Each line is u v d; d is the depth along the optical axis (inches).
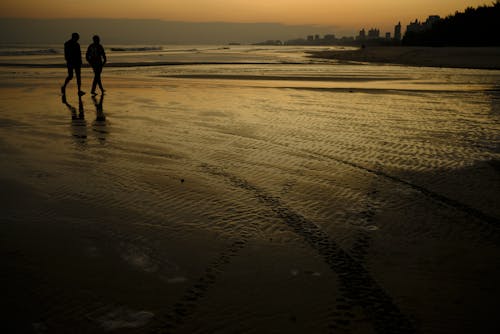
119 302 120.3
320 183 228.1
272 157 276.8
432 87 725.3
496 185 227.0
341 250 154.0
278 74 981.2
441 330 109.8
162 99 538.3
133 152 283.3
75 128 355.9
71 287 127.6
